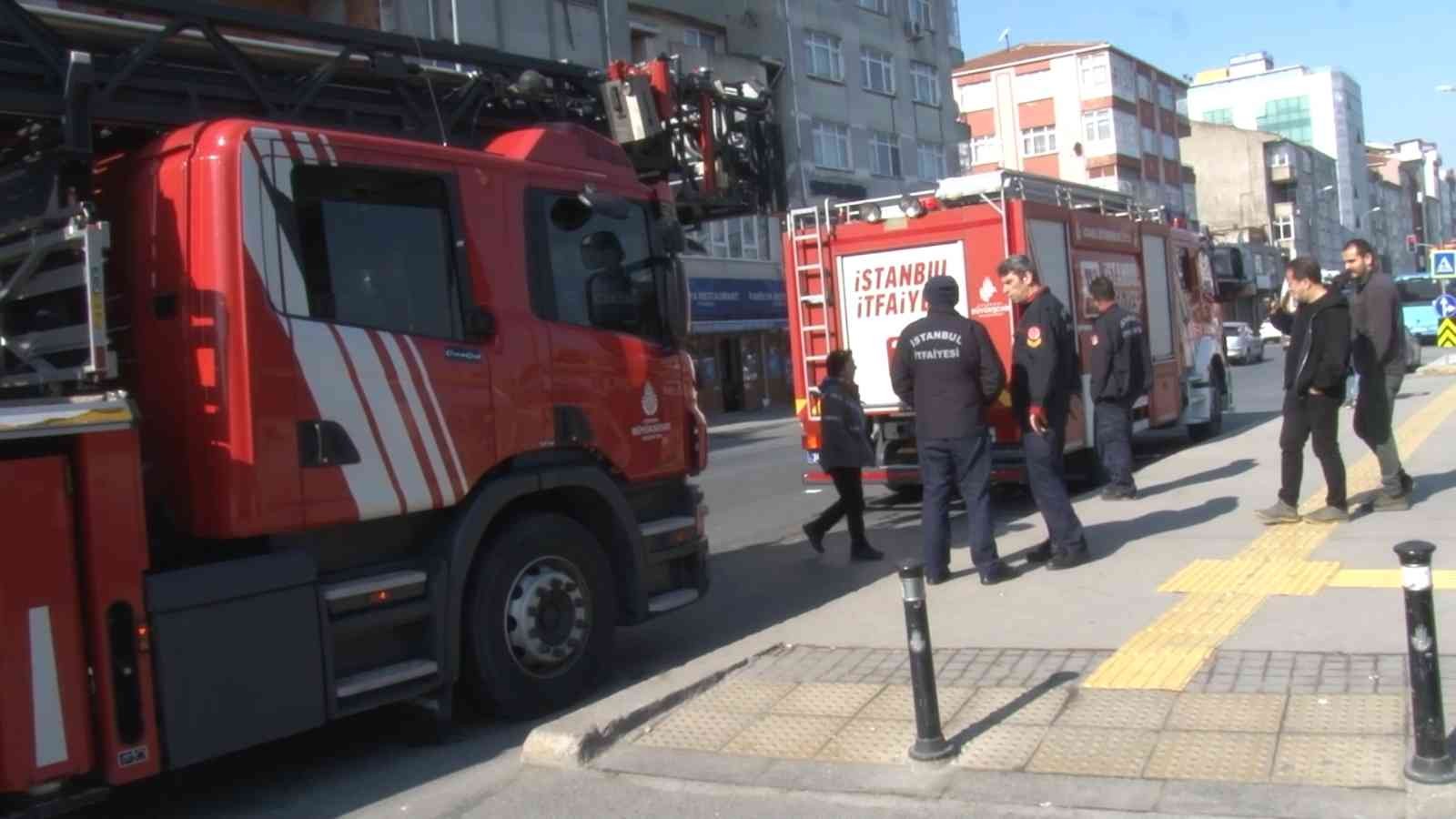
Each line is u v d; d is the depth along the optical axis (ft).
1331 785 14.49
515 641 21.13
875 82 148.56
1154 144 227.20
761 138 29.84
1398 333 30.76
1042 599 24.62
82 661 15.79
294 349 18.49
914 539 36.52
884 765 16.70
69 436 15.83
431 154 20.71
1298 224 296.51
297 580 17.99
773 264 132.36
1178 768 15.46
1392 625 20.42
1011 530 33.94
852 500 33.12
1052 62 212.43
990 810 15.10
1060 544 27.17
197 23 20.15
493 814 16.71
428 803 17.66
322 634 18.24
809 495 49.78
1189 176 247.09
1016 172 38.68
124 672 16.16
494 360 21.01
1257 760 15.40
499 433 20.95
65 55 18.53
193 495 18.12
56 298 17.35
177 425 18.30
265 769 20.06
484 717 21.75
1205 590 24.00
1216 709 17.24
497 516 21.57
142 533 16.44
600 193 23.30
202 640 16.87
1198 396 51.75
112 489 16.14
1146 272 46.93
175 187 18.42
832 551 35.50
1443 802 13.75
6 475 15.20
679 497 25.07
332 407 18.85
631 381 23.49
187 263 18.19
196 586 16.89
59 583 15.58
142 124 19.51
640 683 20.75
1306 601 22.48
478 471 20.57
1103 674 19.21
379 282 19.74
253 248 18.20
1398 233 423.64
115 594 16.08
